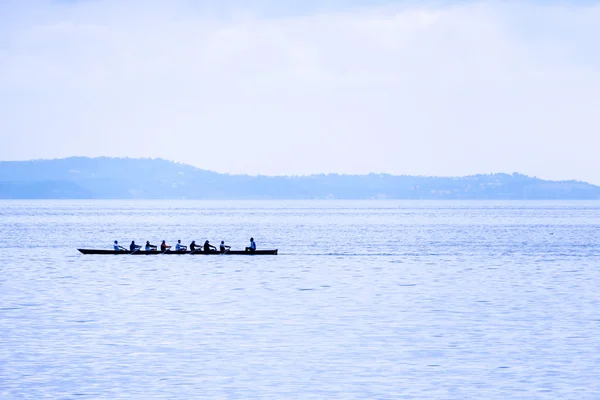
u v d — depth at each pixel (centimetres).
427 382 15088
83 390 14562
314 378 15350
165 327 19900
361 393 14450
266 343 18138
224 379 15275
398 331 19450
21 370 15825
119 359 16688
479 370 15875
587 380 15188
